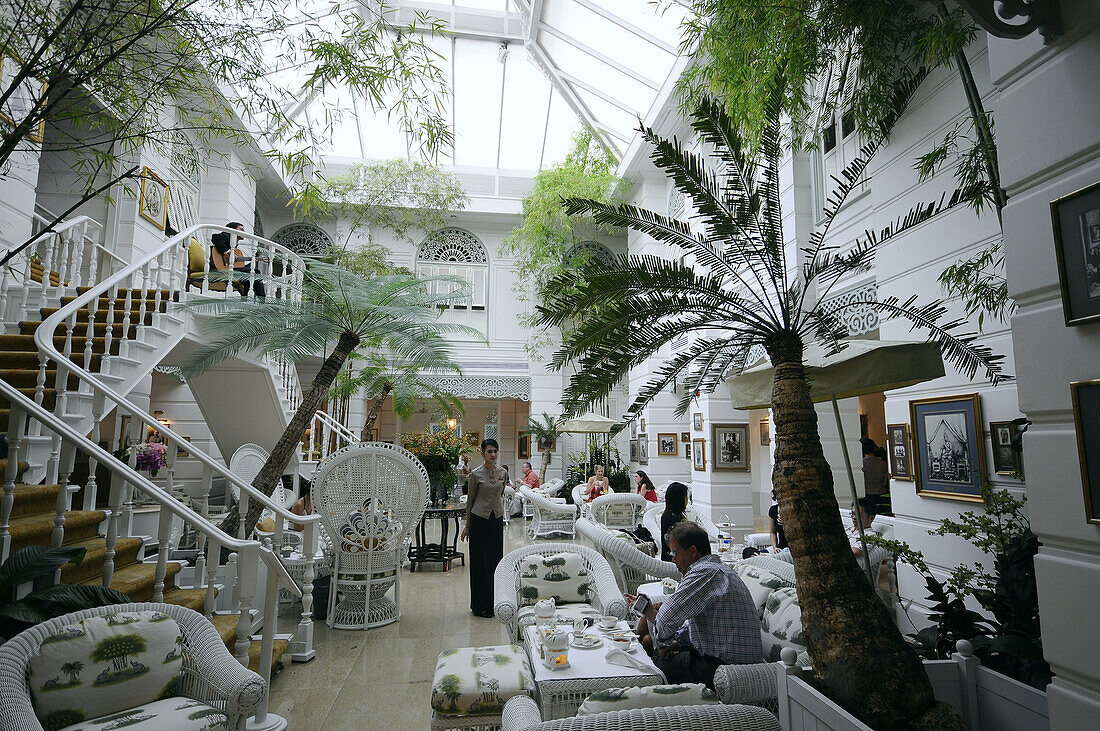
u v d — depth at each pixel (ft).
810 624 6.11
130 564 12.35
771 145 8.86
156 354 17.15
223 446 25.58
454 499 28.02
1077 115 4.92
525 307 51.85
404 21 37.70
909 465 14.57
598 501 27.40
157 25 9.28
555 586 12.71
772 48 12.70
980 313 12.48
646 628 10.72
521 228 46.85
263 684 7.95
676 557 10.07
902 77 11.21
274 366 23.88
